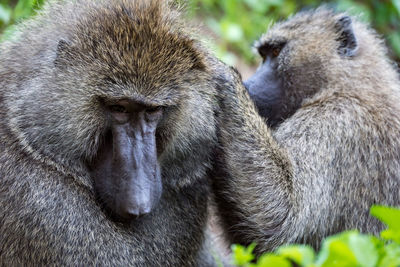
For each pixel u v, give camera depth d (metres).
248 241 11.19
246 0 21.22
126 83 9.04
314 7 14.62
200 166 10.30
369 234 11.58
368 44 13.27
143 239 9.73
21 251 9.02
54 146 9.08
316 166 11.45
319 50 12.90
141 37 9.30
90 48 9.18
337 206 11.54
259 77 13.25
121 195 8.88
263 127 11.33
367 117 11.93
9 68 9.61
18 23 10.70
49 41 9.52
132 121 9.16
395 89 12.77
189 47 9.64
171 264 10.17
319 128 11.73
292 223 11.07
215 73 10.70
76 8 9.91
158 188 9.12
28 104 9.09
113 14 9.53
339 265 6.38
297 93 12.90
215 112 10.67
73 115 9.07
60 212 8.98
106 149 9.30
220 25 20.44
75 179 9.20
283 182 11.09
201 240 10.92
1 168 9.11
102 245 9.22
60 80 9.06
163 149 9.73
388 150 11.80
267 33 13.70
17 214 8.98
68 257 8.98
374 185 11.65
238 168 10.84
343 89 12.39
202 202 10.66
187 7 10.70
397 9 19.72
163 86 9.21
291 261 11.00
